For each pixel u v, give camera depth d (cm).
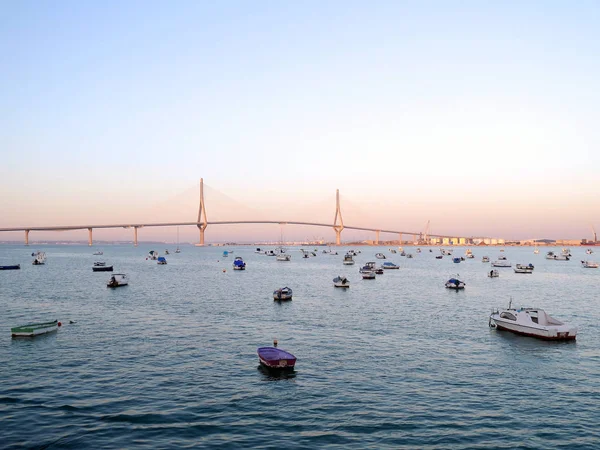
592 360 3925
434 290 9219
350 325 5372
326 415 2747
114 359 3853
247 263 19775
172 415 2728
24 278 11569
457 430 2566
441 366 3709
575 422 2683
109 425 2592
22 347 4247
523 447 2391
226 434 2502
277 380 3338
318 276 12712
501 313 5247
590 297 8250
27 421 2630
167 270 14925
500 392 3138
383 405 2898
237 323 5469
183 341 4500
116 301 7338
